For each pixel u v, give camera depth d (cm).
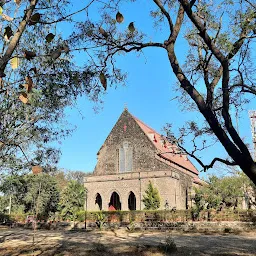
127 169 5119
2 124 1163
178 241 2377
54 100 1219
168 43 781
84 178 5322
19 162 1495
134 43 855
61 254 1866
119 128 5372
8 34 514
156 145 5234
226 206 3988
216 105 884
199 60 937
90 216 4059
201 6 855
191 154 807
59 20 602
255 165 639
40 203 4497
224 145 663
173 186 4847
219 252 1861
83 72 898
